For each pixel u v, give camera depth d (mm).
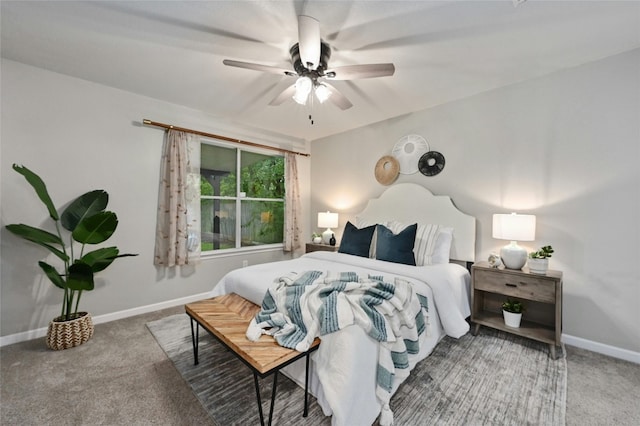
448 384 1700
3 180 2219
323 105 3148
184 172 3123
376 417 1366
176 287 3172
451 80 2518
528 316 2459
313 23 1475
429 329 1829
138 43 1996
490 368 1877
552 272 2174
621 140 2047
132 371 1854
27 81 2303
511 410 1480
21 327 2291
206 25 1788
